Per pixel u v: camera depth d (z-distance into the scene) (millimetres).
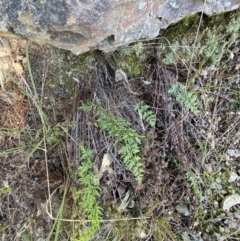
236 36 558
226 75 575
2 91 532
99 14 429
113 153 533
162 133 552
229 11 542
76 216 540
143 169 535
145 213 565
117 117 530
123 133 494
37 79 538
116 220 558
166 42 544
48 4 424
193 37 550
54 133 529
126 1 434
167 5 488
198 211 585
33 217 556
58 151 543
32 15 433
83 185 529
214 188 589
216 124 580
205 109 571
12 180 545
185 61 558
